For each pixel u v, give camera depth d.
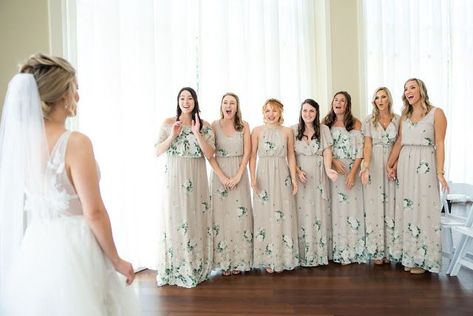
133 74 3.12
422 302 2.50
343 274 3.07
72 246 1.21
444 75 3.99
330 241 3.41
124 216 3.08
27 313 1.18
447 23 3.98
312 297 2.63
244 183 3.12
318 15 3.82
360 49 3.71
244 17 3.53
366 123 3.25
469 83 4.08
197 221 2.92
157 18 3.23
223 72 3.46
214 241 3.08
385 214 3.25
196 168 2.92
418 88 2.95
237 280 2.99
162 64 3.25
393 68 3.81
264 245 3.14
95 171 1.22
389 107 3.22
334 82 3.71
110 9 2.96
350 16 3.70
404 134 3.03
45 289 1.18
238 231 3.10
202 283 2.93
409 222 3.03
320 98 3.86
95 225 1.21
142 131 3.17
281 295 2.68
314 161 3.24
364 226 3.31
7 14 2.62
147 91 3.16
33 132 1.17
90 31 2.90
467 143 4.13
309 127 3.25
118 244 3.06
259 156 3.14
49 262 1.19
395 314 2.34
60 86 1.20
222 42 3.45
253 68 3.62
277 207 3.11
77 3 2.85
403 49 3.84
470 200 3.87
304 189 3.25
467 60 4.08
